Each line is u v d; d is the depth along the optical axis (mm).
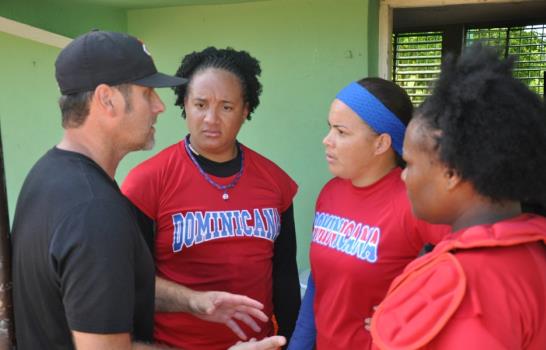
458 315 738
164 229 1600
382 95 1383
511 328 725
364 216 1424
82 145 1132
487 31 4188
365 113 1375
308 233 3158
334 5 2871
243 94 1675
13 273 1105
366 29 2840
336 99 1457
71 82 1101
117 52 1110
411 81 4617
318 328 1527
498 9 3486
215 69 1611
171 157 1641
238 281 1631
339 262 1422
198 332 1619
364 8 2822
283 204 1792
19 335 1106
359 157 1414
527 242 805
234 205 1642
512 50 4109
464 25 4258
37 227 1002
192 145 1664
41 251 987
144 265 1145
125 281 978
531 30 3998
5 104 3514
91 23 3094
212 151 1633
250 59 1737
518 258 780
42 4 2721
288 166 3135
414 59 4566
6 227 1123
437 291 769
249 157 1738
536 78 4055
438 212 918
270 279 1759
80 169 1049
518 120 792
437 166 871
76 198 984
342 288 1418
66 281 946
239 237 1625
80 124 1120
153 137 1248
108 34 1137
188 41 3205
